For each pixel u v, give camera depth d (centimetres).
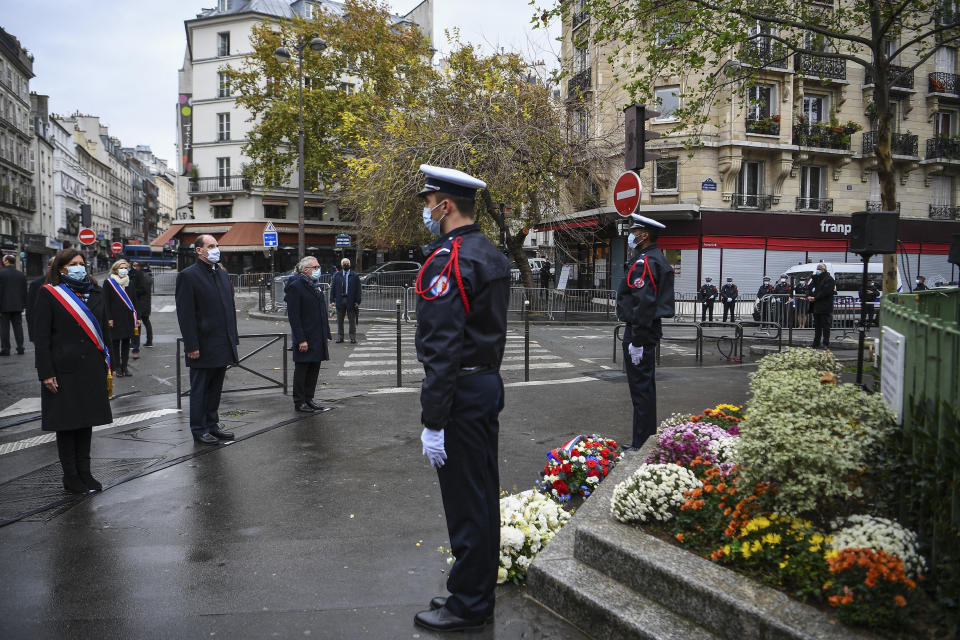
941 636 217
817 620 230
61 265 485
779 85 2688
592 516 349
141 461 560
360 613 306
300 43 2523
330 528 413
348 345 1496
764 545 266
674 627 257
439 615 293
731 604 244
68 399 474
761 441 286
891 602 223
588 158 2053
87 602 317
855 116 2850
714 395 847
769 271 2775
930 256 3077
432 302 273
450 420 284
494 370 294
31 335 474
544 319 2197
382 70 3456
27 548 384
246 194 4328
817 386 323
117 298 1040
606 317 2252
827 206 2852
